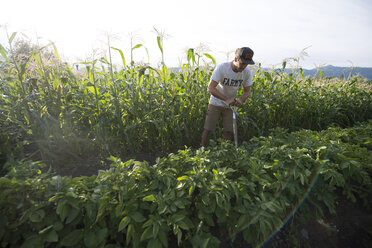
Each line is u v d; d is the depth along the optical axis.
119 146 3.74
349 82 6.00
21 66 3.07
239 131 4.54
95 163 3.34
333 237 2.10
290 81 4.70
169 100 3.75
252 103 4.44
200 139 4.19
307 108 5.12
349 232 2.14
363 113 5.85
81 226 1.78
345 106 5.75
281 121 4.91
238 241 1.98
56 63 3.54
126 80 3.81
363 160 2.62
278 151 2.51
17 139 3.27
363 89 6.29
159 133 3.81
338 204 2.38
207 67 4.48
